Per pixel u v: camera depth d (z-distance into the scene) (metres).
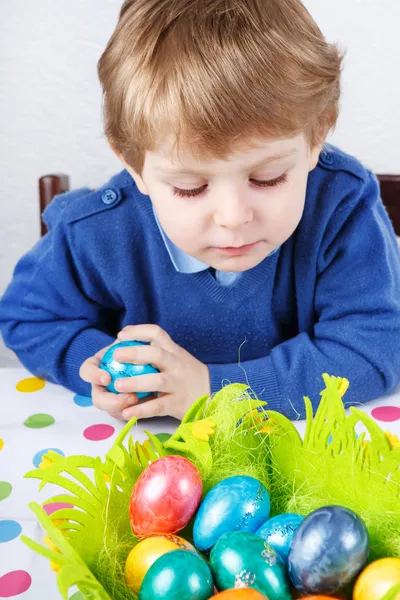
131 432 0.85
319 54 0.73
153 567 0.54
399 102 1.42
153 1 0.73
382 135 1.45
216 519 0.60
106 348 0.94
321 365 0.92
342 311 0.98
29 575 0.64
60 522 0.57
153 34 0.71
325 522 0.55
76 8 1.38
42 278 1.02
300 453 0.65
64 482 0.58
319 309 1.02
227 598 0.50
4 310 1.05
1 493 0.75
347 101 1.42
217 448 0.66
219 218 0.73
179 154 0.69
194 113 0.67
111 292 1.04
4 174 1.54
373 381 0.91
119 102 0.75
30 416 0.88
